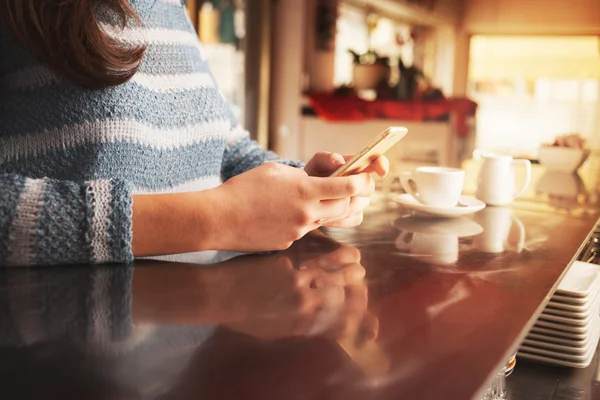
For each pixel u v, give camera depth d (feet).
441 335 1.61
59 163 2.56
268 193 2.29
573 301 2.57
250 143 3.72
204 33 11.57
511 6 11.55
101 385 1.27
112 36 2.71
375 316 1.75
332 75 12.83
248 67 12.11
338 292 1.97
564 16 11.24
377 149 2.57
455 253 2.59
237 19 11.87
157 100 2.85
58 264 2.17
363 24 12.72
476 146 11.95
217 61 11.85
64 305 1.77
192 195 2.26
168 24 3.01
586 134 11.28
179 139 3.00
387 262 2.39
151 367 1.36
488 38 11.91
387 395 1.25
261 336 1.56
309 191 2.30
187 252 2.30
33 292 1.88
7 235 2.08
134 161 2.71
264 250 2.34
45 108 2.53
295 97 12.50
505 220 3.42
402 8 12.20
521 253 2.62
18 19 2.27
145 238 2.19
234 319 1.69
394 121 11.94
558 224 3.35
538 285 2.13
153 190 2.88
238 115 12.15
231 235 2.27
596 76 11.20
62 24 2.29
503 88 11.87
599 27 11.04
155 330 1.59
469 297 1.96
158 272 2.15
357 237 2.85
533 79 11.65
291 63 12.44
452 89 12.29
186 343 1.50
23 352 1.42
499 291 2.04
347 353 1.47
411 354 1.47
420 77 12.26
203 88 3.16
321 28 12.48
